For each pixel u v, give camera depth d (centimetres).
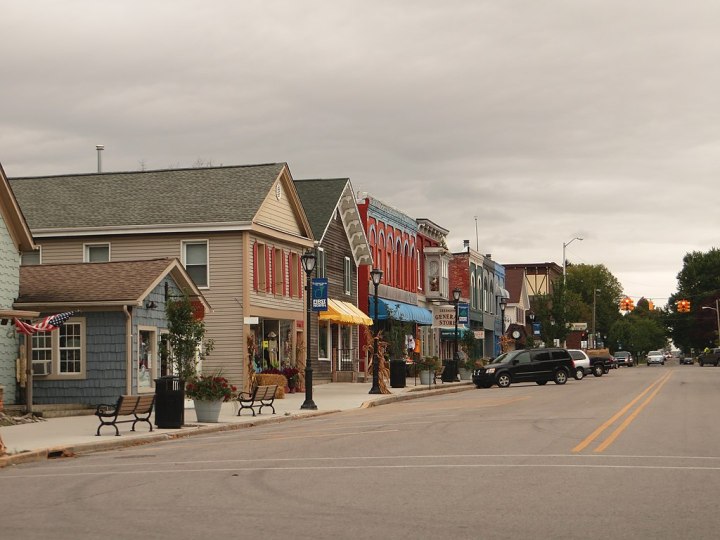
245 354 4641
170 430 2822
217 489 1531
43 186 5125
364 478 1633
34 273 3841
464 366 6775
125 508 1360
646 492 1433
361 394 4756
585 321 16412
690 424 2691
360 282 6506
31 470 1941
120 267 3800
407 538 1096
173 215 4725
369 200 6662
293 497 1425
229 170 5066
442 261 8325
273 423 3269
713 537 1095
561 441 2228
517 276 12762
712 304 15625
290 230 5250
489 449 2080
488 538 1092
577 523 1182
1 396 3212
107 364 3619
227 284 4691
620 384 5756
